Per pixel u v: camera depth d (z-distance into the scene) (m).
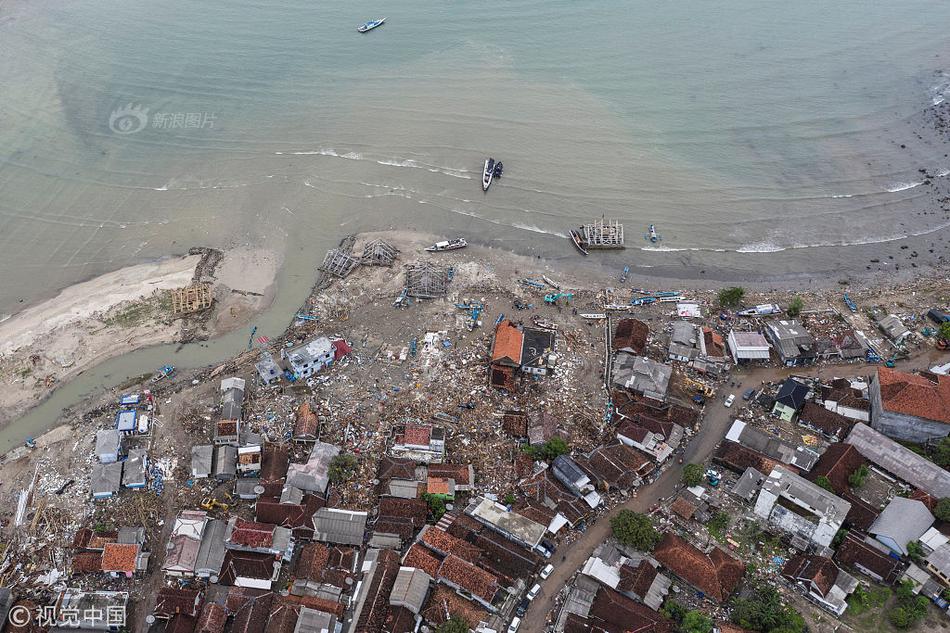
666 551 76.81
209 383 102.06
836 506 79.06
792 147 144.62
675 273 120.38
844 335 103.94
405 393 98.69
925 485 82.44
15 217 135.38
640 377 97.00
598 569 76.00
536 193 136.75
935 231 125.31
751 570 76.81
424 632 72.38
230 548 78.50
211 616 72.88
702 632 68.56
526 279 118.88
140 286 120.38
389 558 76.31
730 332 105.12
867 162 140.25
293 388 99.88
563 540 80.94
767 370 100.94
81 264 125.69
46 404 101.62
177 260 125.75
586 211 132.62
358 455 90.12
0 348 109.69
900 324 104.19
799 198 133.50
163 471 89.62
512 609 74.06
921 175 136.75
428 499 83.25
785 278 118.62
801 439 90.94
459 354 104.25
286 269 123.69
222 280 121.31
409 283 116.62
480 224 130.88
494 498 84.88
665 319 110.19
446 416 94.69
